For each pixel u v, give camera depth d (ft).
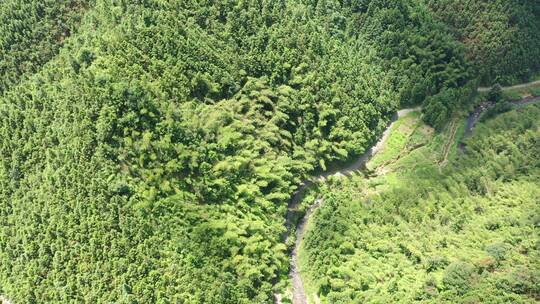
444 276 340.80
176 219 320.09
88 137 322.75
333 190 416.46
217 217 334.44
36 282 312.91
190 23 396.16
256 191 363.97
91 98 329.31
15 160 339.36
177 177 336.90
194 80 370.94
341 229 375.66
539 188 421.59
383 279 348.18
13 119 348.18
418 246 368.27
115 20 378.12
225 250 325.01
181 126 343.87
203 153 348.18
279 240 365.61
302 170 401.08
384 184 434.71
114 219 307.99
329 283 346.95
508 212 404.36
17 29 388.37
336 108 424.05
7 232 332.60
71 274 305.32
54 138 334.85
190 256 310.65
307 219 394.93
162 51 368.07
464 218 395.75
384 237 377.71
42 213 318.04
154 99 344.69
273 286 341.00
